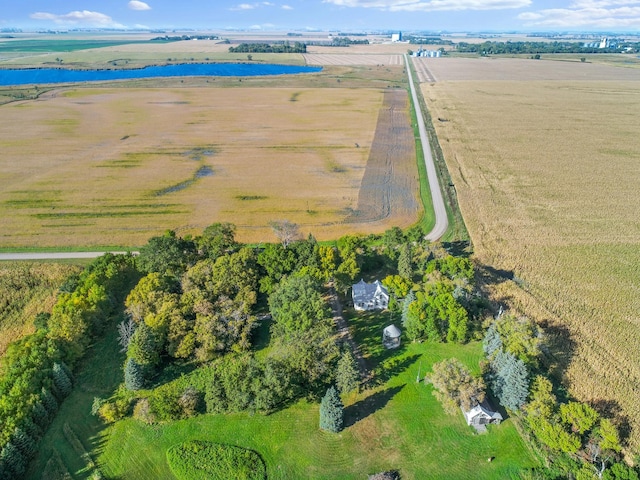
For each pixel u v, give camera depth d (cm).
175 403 5141
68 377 5528
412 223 10081
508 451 4809
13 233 9362
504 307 7062
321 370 5425
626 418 5169
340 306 7231
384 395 5528
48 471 4556
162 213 10419
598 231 9612
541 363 5900
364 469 4628
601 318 6881
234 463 4650
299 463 4691
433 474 4581
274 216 10350
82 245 8975
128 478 4534
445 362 5438
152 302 6450
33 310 7200
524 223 10012
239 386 5206
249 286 6925
